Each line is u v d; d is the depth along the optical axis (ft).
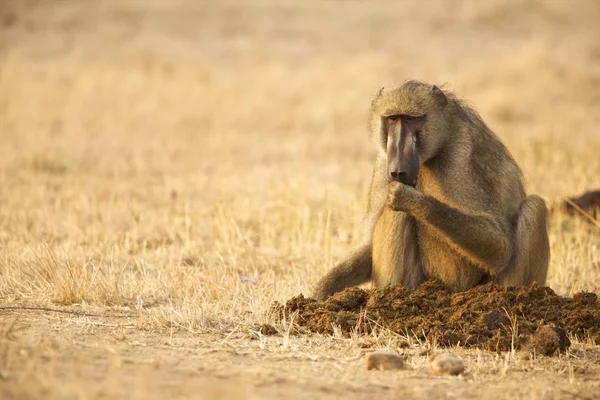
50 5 138.82
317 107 96.02
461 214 32.07
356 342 29.04
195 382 22.88
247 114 94.48
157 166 71.51
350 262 35.01
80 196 55.11
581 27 136.46
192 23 133.49
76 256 40.65
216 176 66.13
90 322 30.73
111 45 124.88
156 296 35.17
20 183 63.31
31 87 102.78
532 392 23.91
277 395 22.25
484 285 32.32
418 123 33.22
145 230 48.16
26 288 35.73
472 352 28.84
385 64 113.19
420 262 34.55
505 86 104.58
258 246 45.88
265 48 121.80
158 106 97.91
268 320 31.48
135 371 23.59
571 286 39.47
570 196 51.31
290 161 74.33
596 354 28.86
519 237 33.58
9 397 20.36
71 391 20.94
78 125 89.15
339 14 138.51
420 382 24.70
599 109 98.22
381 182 34.32
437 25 134.92
